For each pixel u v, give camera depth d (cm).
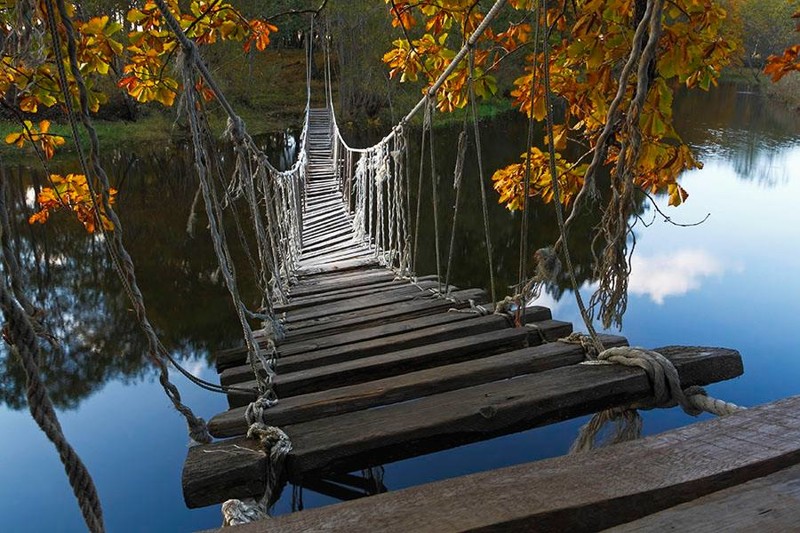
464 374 167
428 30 303
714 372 156
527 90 242
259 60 2742
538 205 965
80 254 727
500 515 81
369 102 2358
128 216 933
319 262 548
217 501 130
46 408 68
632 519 83
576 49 189
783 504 75
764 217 879
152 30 260
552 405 142
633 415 159
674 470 87
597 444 161
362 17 2264
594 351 172
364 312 325
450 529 80
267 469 133
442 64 307
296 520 85
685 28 179
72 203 249
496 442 231
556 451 224
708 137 1580
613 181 132
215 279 643
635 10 181
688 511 75
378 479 204
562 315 495
